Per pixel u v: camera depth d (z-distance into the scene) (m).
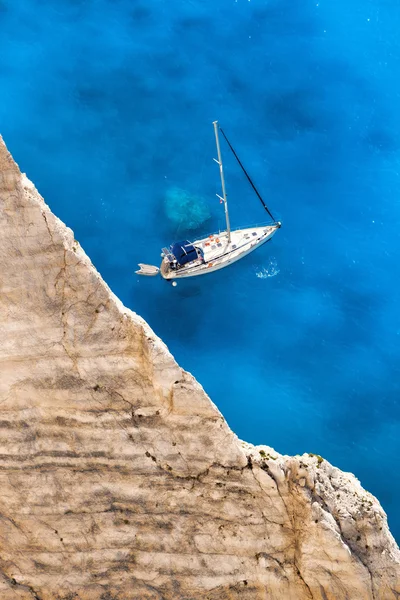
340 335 98.50
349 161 110.19
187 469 36.69
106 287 34.59
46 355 35.31
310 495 36.38
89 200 106.19
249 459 36.38
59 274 34.19
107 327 34.94
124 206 106.19
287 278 102.88
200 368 96.12
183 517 37.31
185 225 105.19
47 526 37.53
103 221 105.19
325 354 97.06
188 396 35.41
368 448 89.88
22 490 37.03
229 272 102.88
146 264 102.50
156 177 108.50
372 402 93.44
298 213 107.19
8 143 109.25
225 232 104.94
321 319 99.56
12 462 36.72
